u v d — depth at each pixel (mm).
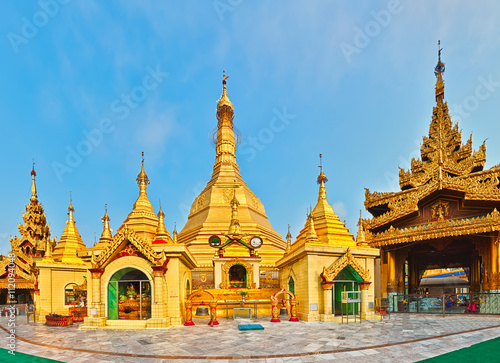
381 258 35250
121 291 23562
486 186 29141
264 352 14242
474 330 19031
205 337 18094
